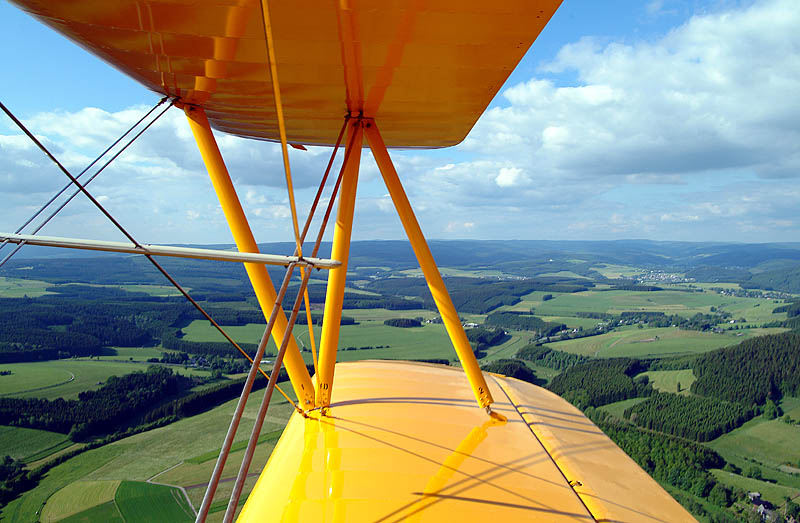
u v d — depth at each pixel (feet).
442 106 15.37
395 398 19.15
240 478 6.94
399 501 11.91
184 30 10.34
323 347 17.34
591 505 12.39
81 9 9.63
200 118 15.39
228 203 15.72
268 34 7.39
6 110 6.87
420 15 9.68
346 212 16.92
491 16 9.72
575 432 17.75
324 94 14.32
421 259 17.95
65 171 7.55
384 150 16.81
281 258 8.42
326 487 12.50
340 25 10.07
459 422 17.10
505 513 11.68
